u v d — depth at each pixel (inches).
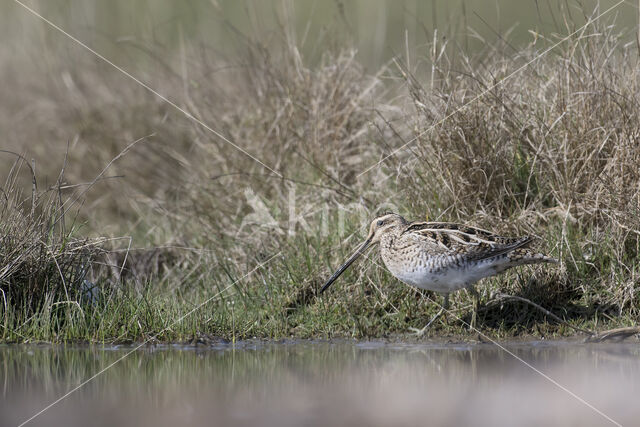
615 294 423.5
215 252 499.2
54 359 376.5
